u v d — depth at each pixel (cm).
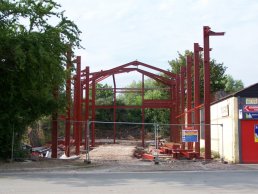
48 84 2339
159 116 6781
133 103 7375
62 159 2473
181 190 1256
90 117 4572
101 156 2811
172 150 2750
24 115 2352
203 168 2077
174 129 4066
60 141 4131
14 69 2256
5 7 2206
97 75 4169
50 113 2516
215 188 1308
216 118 2959
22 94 2316
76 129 3234
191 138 2506
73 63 2675
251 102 2480
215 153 2903
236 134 2466
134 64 4225
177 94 4084
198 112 2770
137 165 2202
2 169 1930
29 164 2120
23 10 2248
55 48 2297
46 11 2295
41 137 4466
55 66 2259
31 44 2162
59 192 1205
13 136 2294
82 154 3134
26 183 1430
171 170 1986
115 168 2056
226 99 2656
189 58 3152
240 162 2436
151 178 1622
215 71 5709
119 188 1302
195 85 2803
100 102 6975
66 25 2400
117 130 7062
